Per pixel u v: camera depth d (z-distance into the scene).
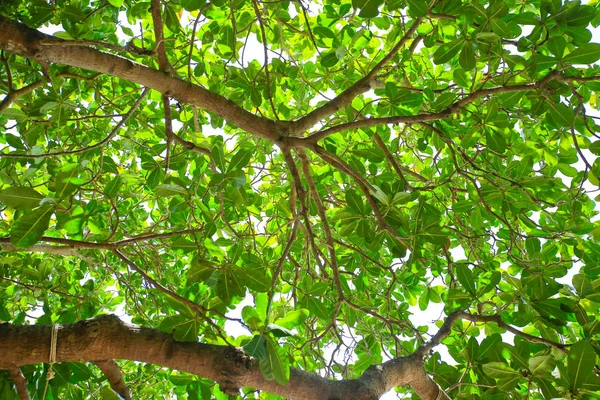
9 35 1.84
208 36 3.23
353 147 2.99
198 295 2.30
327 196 3.56
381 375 2.20
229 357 1.88
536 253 2.79
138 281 4.62
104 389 1.86
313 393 1.96
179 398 4.01
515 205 2.85
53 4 2.58
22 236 1.65
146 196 4.09
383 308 3.94
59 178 1.71
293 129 2.43
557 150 3.25
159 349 1.88
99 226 2.73
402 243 2.23
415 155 4.02
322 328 3.92
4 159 2.86
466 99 2.37
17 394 1.96
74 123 3.63
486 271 3.07
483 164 3.55
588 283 2.23
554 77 2.29
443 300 3.46
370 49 3.61
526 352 2.08
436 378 2.48
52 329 1.85
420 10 2.25
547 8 2.33
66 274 3.69
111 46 2.05
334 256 2.53
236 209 3.14
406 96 2.63
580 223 2.96
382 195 2.12
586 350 1.75
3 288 3.45
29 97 3.14
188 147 2.44
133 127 3.75
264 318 1.65
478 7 2.35
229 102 2.32
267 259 3.34
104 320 1.90
